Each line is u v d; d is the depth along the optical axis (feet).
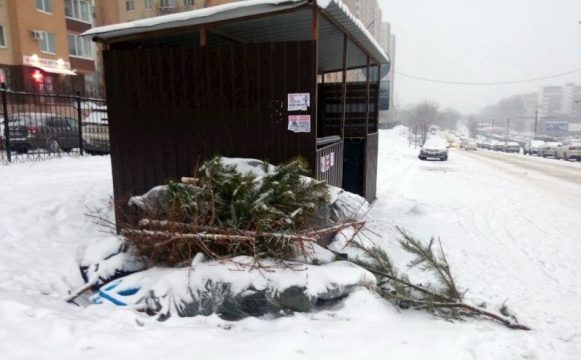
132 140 18.44
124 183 18.81
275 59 16.48
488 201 35.12
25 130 41.78
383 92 44.34
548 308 13.64
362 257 14.70
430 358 9.46
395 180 47.47
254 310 11.22
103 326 10.07
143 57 17.92
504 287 15.56
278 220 12.67
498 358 10.02
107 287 12.19
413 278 15.75
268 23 18.47
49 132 43.57
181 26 17.02
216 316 11.05
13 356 8.23
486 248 20.90
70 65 97.50
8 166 33.04
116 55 18.21
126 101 18.35
